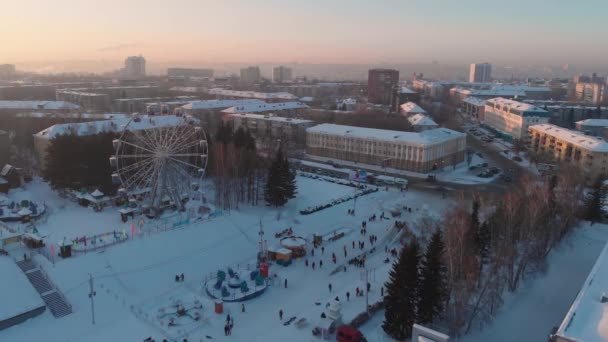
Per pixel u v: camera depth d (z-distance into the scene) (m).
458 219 105.81
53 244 118.25
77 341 87.94
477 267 103.00
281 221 150.00
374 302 102.06
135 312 98.62
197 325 93.69
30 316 92.06
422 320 88.25
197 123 172.50
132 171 158.75
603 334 65.81
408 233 141.38
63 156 154.12
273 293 108.94
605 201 173.75
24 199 155.62
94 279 105.88
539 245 119.38
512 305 103.38
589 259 129.12
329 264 125.00
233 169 161.75
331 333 89.50
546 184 141.38
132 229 127.88
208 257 124.75
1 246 111.94
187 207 151.75
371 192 186.88
